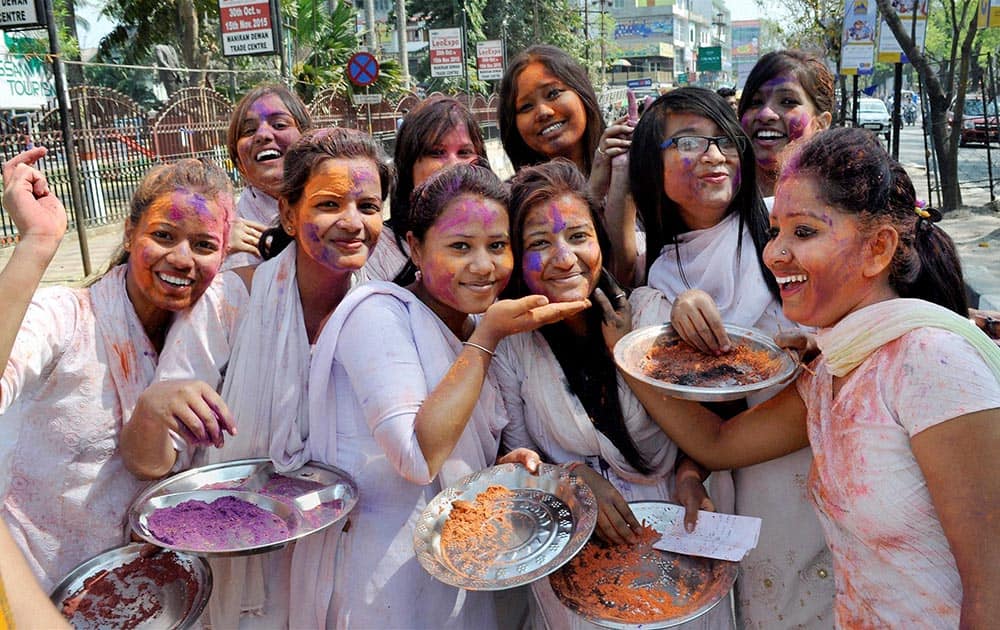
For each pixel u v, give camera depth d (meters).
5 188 2.19
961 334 1.56
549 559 1.99
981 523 1.45
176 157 13.95
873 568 1.72
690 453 2.31
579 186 2.36
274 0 13.20
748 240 2.56
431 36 27.56
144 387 2.35
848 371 1.73
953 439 1.49
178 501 2.22
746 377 2.15
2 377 2.01
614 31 93.06
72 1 32.69
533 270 2.30
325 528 2.05
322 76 21.47
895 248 1.69
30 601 1.04
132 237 2.28
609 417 2.40
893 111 12.88
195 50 20.48
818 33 17.14
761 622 2.45
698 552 2.14
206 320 2.40
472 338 2.17
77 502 2.27
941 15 27.36
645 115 2.64
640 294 2.66
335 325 2.26
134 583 2.14
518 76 3.96
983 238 9.45
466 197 2.21
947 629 1.60
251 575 2.35
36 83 10.93
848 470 1.70
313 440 2.33
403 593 2.22
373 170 2.48
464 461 2.30
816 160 1.71
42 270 2.10
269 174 4.01
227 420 2.18
